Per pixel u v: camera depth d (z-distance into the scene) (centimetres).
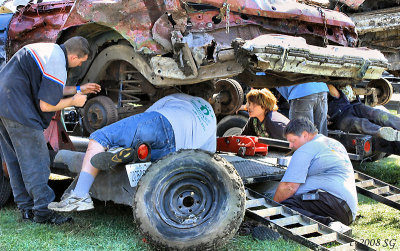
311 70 377
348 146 580
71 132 641
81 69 480
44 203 365
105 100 460
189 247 292
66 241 329
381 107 696
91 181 338
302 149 367
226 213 299
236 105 611
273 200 359
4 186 422
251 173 415
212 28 379
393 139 521
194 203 311
